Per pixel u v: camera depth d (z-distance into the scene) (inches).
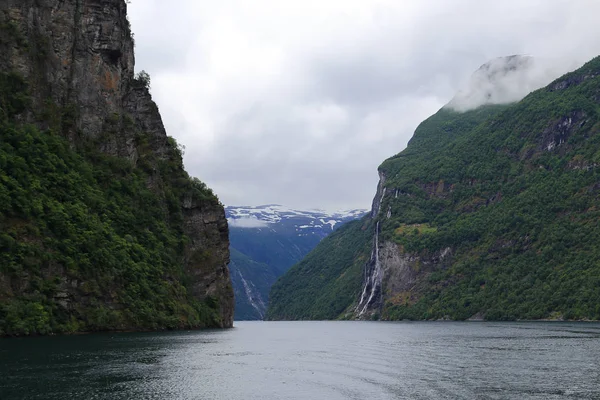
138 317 4771.2
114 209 5241.1
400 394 2114.9
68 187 4744.1
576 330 5890.8
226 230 6894.7
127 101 6245.1
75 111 5349.4
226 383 2289.6
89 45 5644.7
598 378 2432.3
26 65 5007.4
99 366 2519.7
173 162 6653.5
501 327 7111.2
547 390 2176.4
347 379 2422.5
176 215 6269.7
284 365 2842.0
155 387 2158.0
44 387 2041.1
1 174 4141.2
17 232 3956.7
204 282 6328.7
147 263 5191.9
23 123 4825.3
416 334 5782.5
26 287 3848.4
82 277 4293.8
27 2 5172.2
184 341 3961.6
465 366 2812.5
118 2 5959.6
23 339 3511.3
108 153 5610.2
